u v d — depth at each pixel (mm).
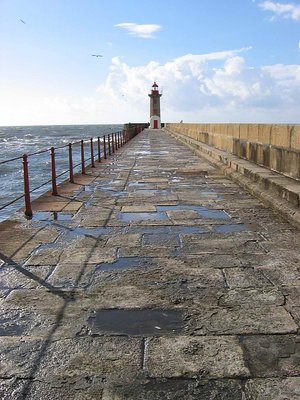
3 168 33938
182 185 11258
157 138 40688
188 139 27750
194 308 3820
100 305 3916
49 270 4855
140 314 3721
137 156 20781
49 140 87125
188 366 2924
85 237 6242
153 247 5691
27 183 7777
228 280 4477
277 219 7176
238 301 3951
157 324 3537
